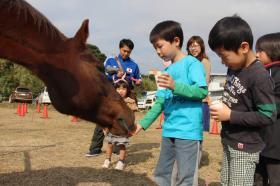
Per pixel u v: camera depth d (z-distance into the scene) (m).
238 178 3.07
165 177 3.86
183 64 3.70
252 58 3.02
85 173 5.72
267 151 3.71
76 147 7.98
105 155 7.11
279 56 3.85
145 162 6.63
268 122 2.92
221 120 3.00
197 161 3.69
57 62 3.22
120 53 6.82
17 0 3.22
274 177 3.77
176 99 3.73
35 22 3.22
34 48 3.22
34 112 20.12
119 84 5.83
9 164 6.10
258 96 2.92
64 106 3.33
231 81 3.14
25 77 34.06
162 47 3.67
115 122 3.39
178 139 3.67
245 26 2.92
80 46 3.26
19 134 9.93
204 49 5.76
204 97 3.59
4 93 33.91
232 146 3.10
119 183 5.27
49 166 6.07
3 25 3.20
